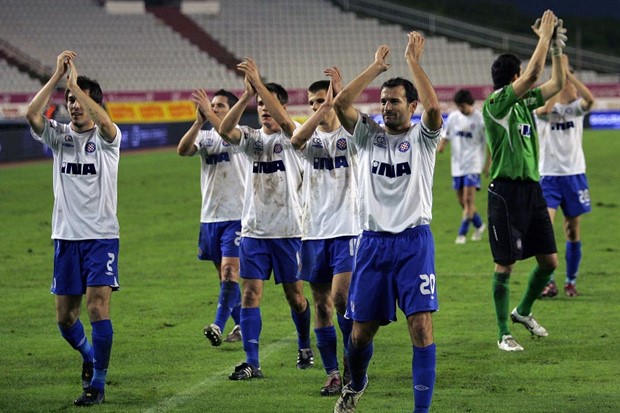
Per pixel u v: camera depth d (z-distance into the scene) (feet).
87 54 263.29
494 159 55.01
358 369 39.60
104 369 44.16
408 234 38.47
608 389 45.37
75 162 44.50
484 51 290.15
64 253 44.60
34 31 266.57
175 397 44.96
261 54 277.44
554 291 70.44
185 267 87.15
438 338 57.62
